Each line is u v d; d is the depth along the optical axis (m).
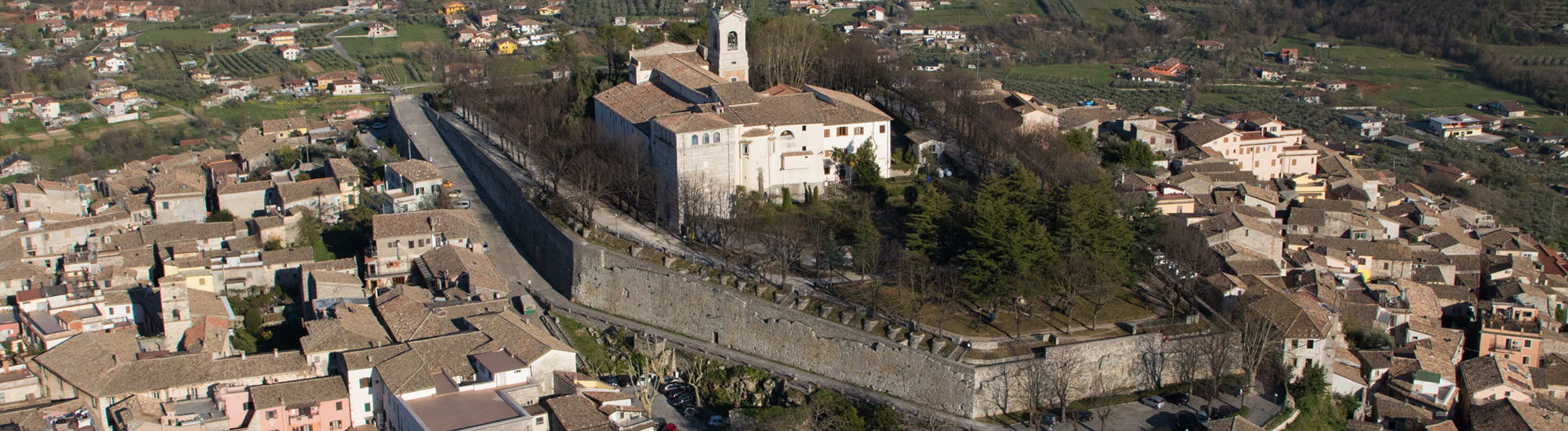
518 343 170.25
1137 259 183.12
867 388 167.88
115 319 189.38
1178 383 169.88
